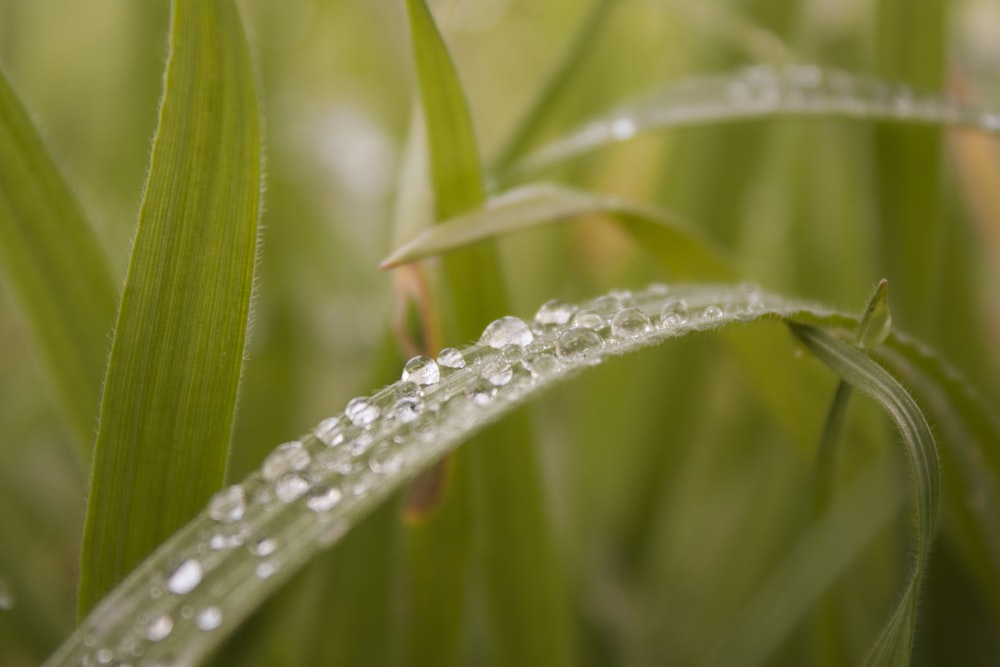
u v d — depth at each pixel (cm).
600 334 12
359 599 15
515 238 23
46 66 24
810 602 15
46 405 18
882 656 12
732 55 18
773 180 21
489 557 14
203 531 11
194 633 11
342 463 11
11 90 13
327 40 26
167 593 11
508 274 23
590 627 17
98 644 11
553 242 22
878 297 12
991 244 20
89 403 13
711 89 15
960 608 16
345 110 25
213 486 12
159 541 12
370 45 26
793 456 18
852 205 19
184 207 12
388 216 23
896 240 15
